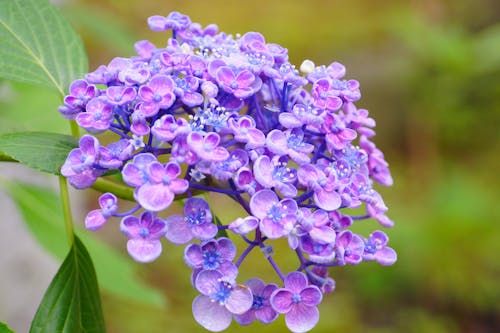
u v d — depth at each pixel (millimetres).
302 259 529
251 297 509
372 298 1540
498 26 2156
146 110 518
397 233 1549
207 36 593
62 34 628
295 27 1964
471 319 1560
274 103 571
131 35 1109
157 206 494
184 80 533
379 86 1997
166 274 1491
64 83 620
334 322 1472
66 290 582
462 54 1719
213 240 509
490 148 1906
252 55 562
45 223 728
